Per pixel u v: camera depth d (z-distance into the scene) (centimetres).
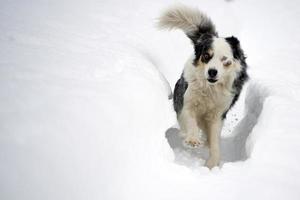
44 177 257
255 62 822
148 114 380
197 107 495
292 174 355
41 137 277
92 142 301
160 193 318
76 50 473
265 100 496
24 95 316
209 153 494
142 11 827
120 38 618
